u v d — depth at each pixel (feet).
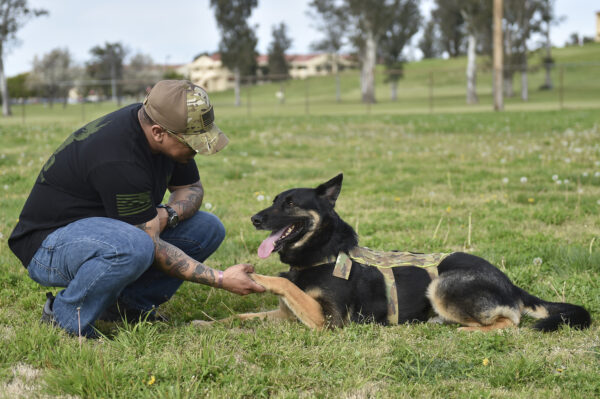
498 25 100.17
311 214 13.00
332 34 204.44
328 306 12.59
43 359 10.13
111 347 10.73
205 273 11.94
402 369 10.09
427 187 31.68
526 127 61.87
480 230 21.84
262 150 46.96
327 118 77.56
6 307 13.70
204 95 11.07
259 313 13.21
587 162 37.91
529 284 15.74
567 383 9.53
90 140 11.06
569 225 22.36
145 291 13.20
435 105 149.07
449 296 12.71
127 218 11.15
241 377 9.61
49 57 245.65
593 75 229.04
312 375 9.85
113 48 252.83
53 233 11.28
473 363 10.58
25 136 50.11
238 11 196.95
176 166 13.23
